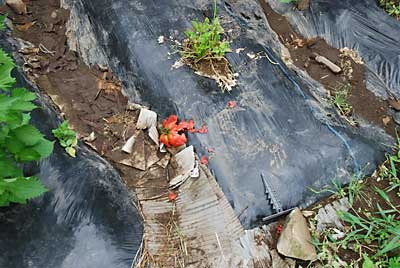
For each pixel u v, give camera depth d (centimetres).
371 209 222
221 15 262
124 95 244
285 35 273
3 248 196
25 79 236
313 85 253
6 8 267
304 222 214
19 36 258
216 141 228
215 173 223
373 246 213
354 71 263
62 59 253
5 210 201
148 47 247
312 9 279
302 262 209
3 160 186
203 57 242
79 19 262
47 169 211
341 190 224
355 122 244
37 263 197
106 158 227
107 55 252
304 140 231
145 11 256
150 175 224
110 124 235
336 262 210
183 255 208
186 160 223
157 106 238
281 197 221
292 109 238
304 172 226
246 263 207
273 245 212
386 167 232
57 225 204
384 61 266
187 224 214
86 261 200
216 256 208
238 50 250
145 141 231
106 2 259
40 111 225
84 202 209
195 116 233
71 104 238
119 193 215
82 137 229
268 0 281
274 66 249
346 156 230
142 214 215
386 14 280
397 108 252
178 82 239
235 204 219
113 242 205
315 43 271
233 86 240
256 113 235
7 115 176
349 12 278
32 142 187
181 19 256
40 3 272
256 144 229
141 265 204
